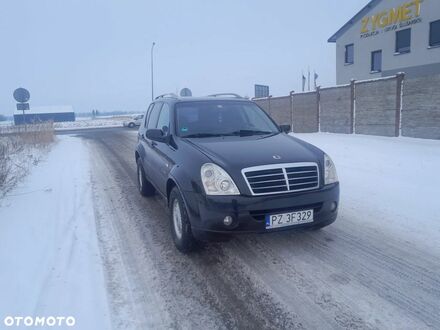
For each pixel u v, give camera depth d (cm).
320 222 393
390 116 1437
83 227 517
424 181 705
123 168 1057
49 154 1438
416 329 272
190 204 384
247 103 580
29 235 486
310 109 1947
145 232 495
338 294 324
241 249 428
